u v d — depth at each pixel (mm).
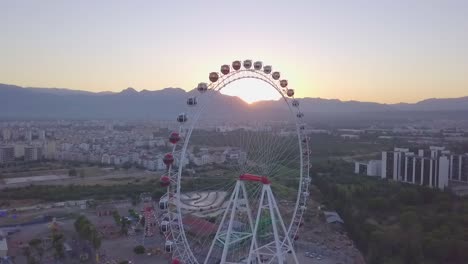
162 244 170375
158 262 151750
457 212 187625
